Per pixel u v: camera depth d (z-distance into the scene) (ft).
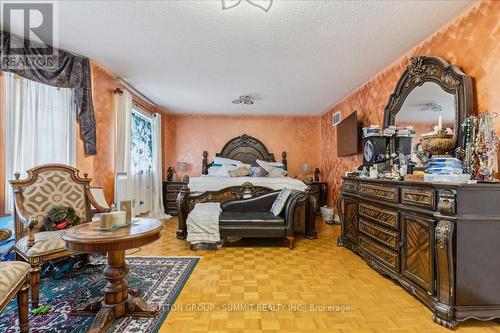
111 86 11.90
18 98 8.51
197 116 19.98
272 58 10.11
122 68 11.20
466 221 5.48
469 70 6.94
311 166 20.11
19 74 8.30
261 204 12.96
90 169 10.34
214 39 8.66
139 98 15.52
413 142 8.89
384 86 11.12
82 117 10.01
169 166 19.81
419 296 6.32
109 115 11.73
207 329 5.29
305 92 14.51
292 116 20.20
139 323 5.50
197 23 7.70
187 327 5.36
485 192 5.53
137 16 7.36
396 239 7.29
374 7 6.89
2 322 5.48
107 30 8.11
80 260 8.50
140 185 15.70
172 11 7.12
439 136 7.04
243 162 19.74
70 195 8.49
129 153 12.97
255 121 20.12
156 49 9.41
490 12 6.37
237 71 11.50
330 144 17.92
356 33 8.22
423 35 8.36
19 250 6.57
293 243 11.13
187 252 10.28
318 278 7.82
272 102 16.58
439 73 7.76
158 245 11.21
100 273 8.08
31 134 8.79
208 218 10.89
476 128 6.35
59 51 9.28
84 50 9.49
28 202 7.65
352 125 13.38
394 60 10.30
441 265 5.59
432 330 5.34
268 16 7.32
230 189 13.37
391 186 7.57
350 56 9.91
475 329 5.38
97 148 10.82
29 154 8.73
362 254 9.28
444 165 6.14
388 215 7.70
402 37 8.48
